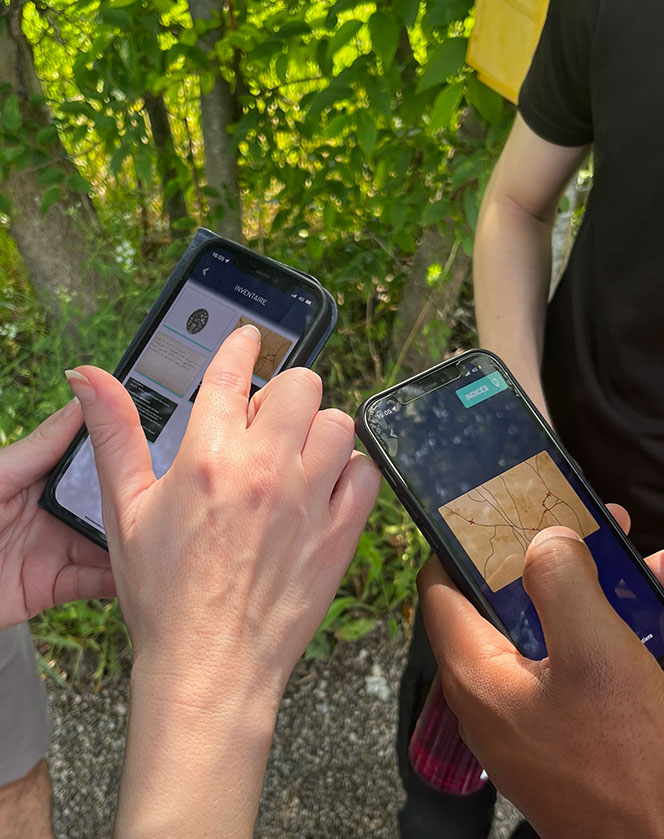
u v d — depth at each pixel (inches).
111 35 83.6
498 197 49.9
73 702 77.6
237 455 23.1
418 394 34.4
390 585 86.0
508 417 35.0
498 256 48.3
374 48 70.7
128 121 90.0
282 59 81.7
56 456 33.5
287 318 35.1
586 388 44.6
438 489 33.2
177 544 22.3
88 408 24.6
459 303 123.0
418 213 93.4
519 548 32.9
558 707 20.5
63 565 35.0
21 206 104.3
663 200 37.2
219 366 25.4
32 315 109.2
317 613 24.2
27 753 41.5
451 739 45.7
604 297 42.3
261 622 22.5
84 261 110.5
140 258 113.7
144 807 20.1
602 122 39.6
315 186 97.9
